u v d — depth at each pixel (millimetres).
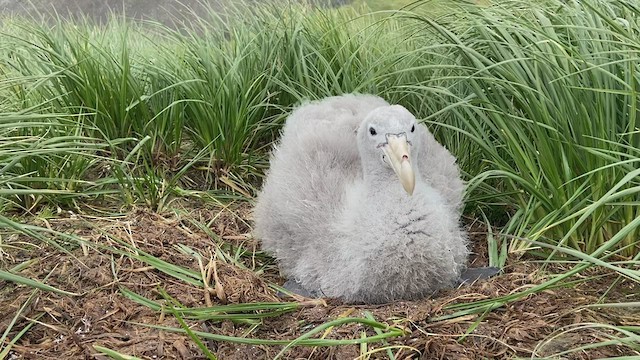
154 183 2350
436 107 2451
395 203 1929
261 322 1893
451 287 2012
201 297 1958
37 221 2199
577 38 2094
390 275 1939
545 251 2082
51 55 2537
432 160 2166
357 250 1946
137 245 2115
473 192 2316
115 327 1854
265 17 2863
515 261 2072
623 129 2057
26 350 1782
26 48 2574
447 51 2402
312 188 2098
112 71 2617
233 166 2562
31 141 2271
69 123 2355
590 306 1764
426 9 3014
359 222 1956
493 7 2311
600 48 2072
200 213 2350
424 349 1766
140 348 1789
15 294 1923
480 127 2184
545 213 2148
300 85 2590
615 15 2174
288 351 1807
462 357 1742
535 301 1875
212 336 1761
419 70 2518
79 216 2248
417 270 1938
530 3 2221
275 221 2143
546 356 1722
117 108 2557
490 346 1770
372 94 2535
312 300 1982
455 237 1998
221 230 2297
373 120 1954
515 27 2162
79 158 2357
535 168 2109
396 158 1896
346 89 2609
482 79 2152
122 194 2330
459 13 2354
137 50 2824
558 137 2035
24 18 3092
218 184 2527
